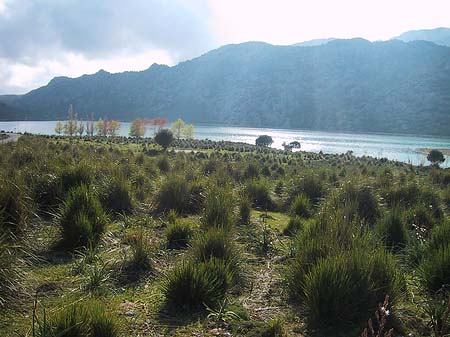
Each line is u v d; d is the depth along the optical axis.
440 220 8.57
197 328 3.83
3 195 5.49
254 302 4.54
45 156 11.71
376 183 12.67
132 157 17.91
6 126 173.12
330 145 106.62
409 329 3.98
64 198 7.43
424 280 4.96
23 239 5.42
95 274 4.60
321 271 4.15
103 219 6.48
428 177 19.31
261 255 6.20
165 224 7.57
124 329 3.68
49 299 4.14
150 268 5.25
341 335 3.85
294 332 3.89
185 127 90.69
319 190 11.01
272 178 16.80
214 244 5.37
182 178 9.50
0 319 3.63
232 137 137.75
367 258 4.47
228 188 9.40
